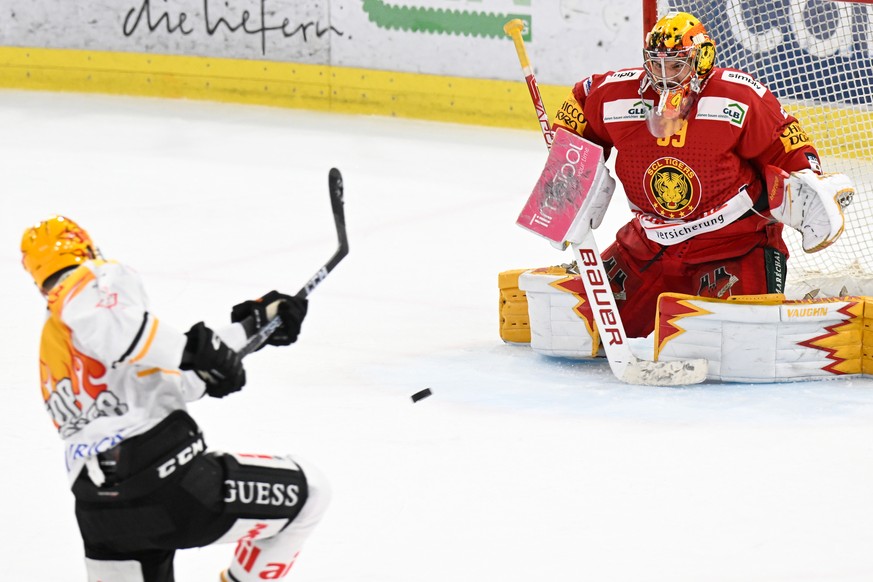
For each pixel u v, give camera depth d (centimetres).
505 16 3950
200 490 1022
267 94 4266
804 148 1834
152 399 1016
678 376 1856
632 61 3806
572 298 1939
